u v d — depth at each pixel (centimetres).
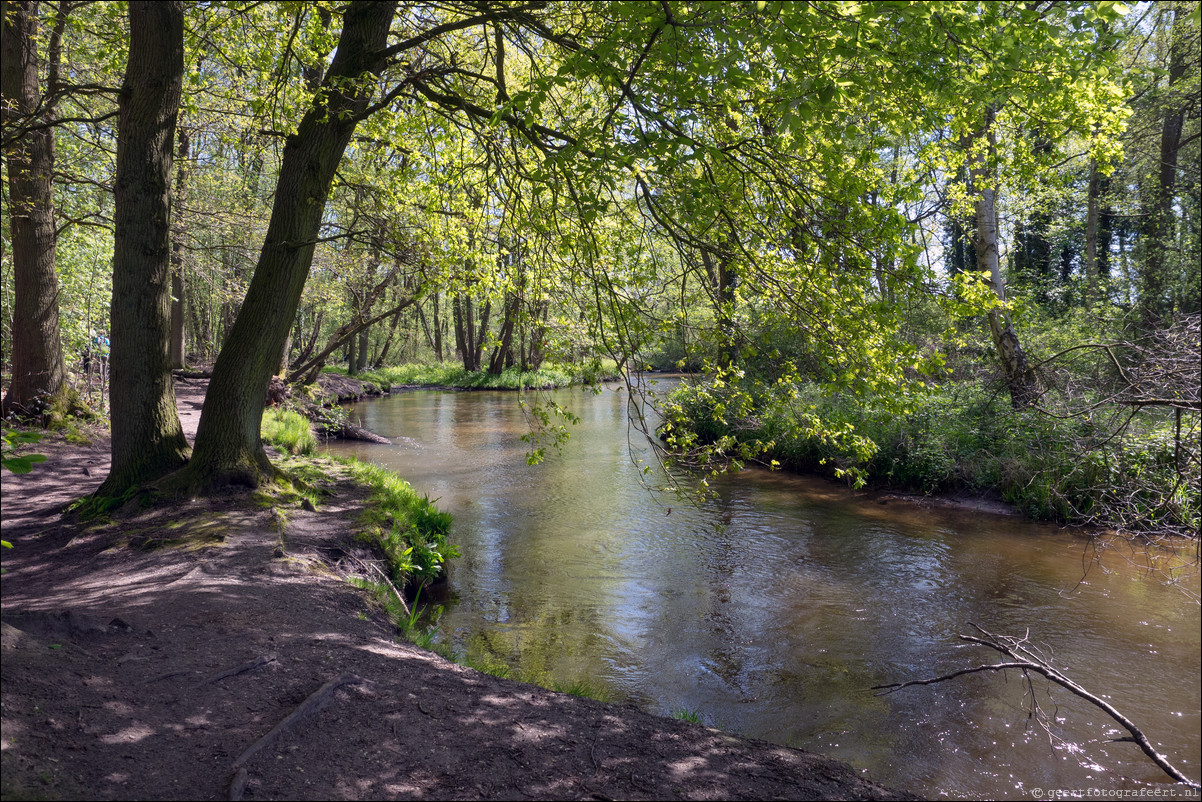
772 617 743
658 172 529
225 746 339
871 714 550
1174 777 464
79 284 1638
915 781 461
